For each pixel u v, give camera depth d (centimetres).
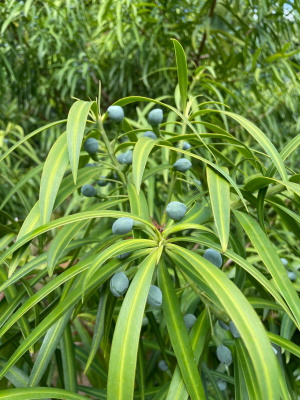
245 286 23
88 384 32
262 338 10
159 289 13
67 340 18
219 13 43
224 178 14
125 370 10
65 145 14
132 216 13
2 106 51
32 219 14
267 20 41
